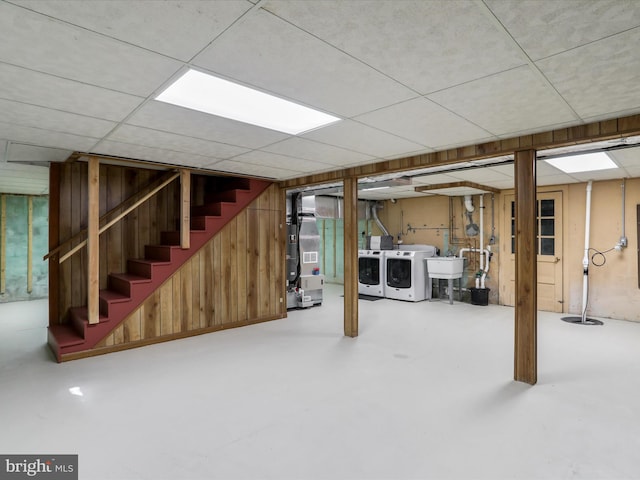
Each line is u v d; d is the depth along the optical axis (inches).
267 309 219.3
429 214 307.3
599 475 78.2
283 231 227.6
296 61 70.6
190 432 95.0
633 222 209.3
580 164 169.9
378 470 80.3
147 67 72.9
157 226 205.9
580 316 225.1
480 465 81.7
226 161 162.9
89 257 153.2
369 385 124.3
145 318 170.4
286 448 88.3
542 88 82.6
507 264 260.5
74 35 61.1
